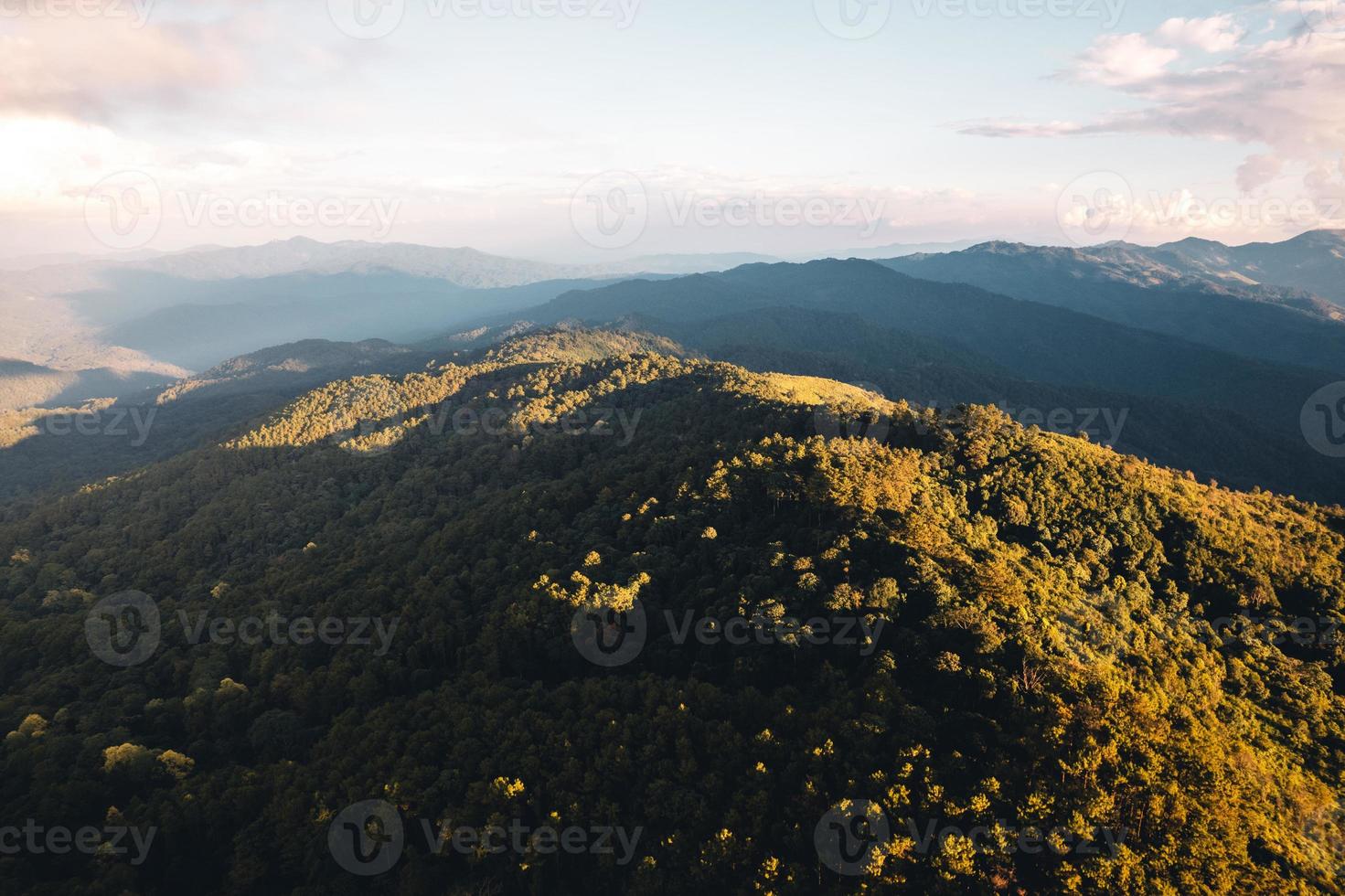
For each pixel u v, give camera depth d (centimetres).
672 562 9838
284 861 6725
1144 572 9644
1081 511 10519
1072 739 5653
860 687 6669
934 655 6912
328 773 7262
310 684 9231
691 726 6669
